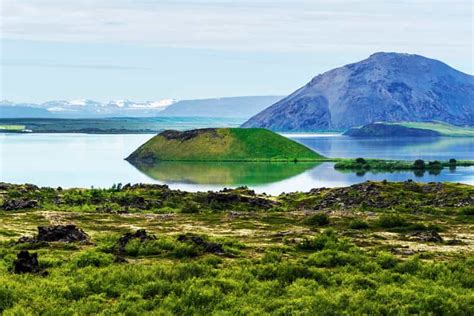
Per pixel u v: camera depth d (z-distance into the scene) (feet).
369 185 426.92
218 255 189.47
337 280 149.69
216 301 129.18
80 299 130.93
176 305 125.80
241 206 383.86
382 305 125.90
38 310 123.24
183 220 303.07
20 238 227.20
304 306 125.08
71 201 389.60
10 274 154.71
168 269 157.07
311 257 176.04
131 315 120.67
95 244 213.87
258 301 129.29
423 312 121.90
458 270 163.12
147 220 303.27
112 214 329.52
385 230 263.08
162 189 462.60
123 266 163.94
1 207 347.77
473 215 316.40
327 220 286.25
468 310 124.26
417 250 206.49
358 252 192.75
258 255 193.16
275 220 299.79
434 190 416.26
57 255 185.57
